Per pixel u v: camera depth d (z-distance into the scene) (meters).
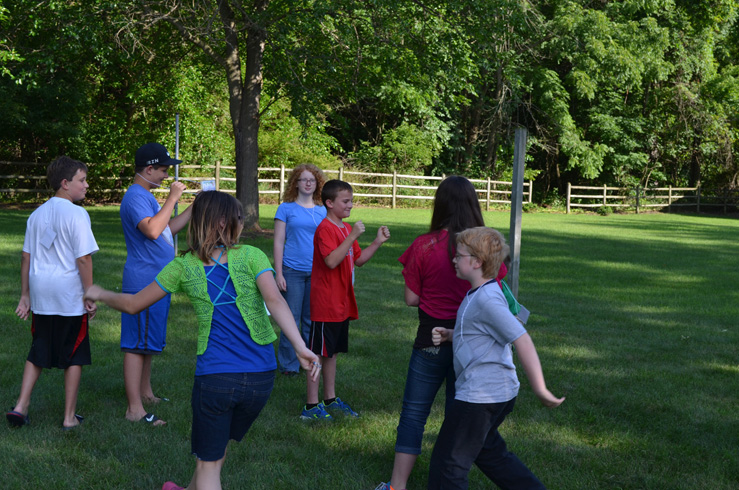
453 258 3.29
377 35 15.45
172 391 4.99
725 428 4.60
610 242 17.00
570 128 32.06
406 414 3.42
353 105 33.34
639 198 33.53
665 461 4.00
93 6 14.20
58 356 4.16
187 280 2.91
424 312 3.37
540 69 31.39
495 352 2.93
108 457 3.80
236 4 14.21
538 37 30.28
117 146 23.69
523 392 5.27
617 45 30.22
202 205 2.92
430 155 31.12
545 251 14.52
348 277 4.57
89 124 23.44
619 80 30.88
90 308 4.16
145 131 24.14
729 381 5.74
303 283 5.49
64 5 14.32
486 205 30.80
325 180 5.61
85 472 3.62
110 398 4.81
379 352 6.30
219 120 27.83
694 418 4.78
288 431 4.31
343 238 4.55
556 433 4.41
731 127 35.88
